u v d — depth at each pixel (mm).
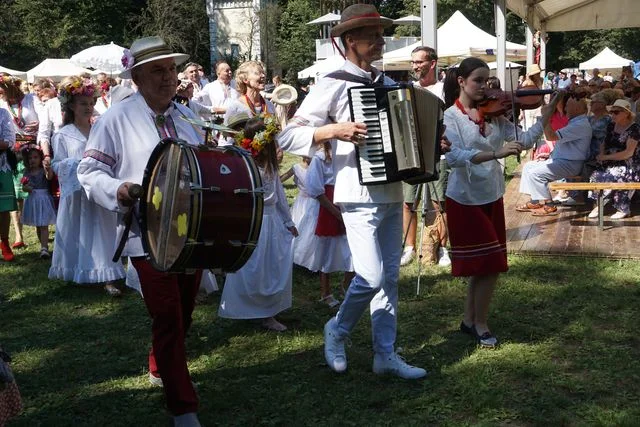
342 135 3875
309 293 6457
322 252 5941
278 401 4223
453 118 4715
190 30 48688
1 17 41312
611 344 4930
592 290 6055
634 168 8359
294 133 4000
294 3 44219
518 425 3861
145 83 3869
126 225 3672
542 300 5863
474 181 4691
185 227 3268
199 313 5941
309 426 3918
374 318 4484
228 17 49969
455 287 6344
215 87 9297
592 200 9367
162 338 3738
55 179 8250
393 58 17172
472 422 3908
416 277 6703
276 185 5367
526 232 8023
